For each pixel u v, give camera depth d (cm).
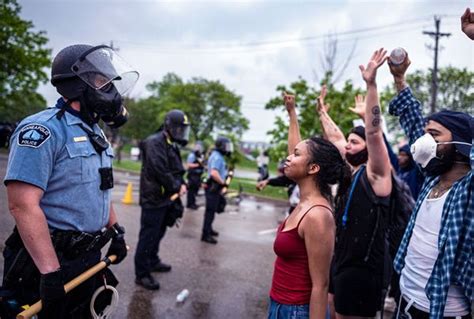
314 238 189
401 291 207
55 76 194
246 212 1080
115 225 230
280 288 204
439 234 182
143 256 413
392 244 267
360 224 255
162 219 420
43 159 173
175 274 472
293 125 299
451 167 193
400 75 261
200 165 1012
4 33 1830
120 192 1211
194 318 355
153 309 365
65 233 185
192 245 623
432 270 183
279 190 1680
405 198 269
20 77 1970
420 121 252
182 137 432
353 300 255
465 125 188
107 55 202
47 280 167
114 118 210
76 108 197
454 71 2262
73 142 187
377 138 247
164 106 3412
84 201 191
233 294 425
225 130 3566
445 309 181
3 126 254
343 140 332
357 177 266
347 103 1287
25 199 168
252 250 628
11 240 190
